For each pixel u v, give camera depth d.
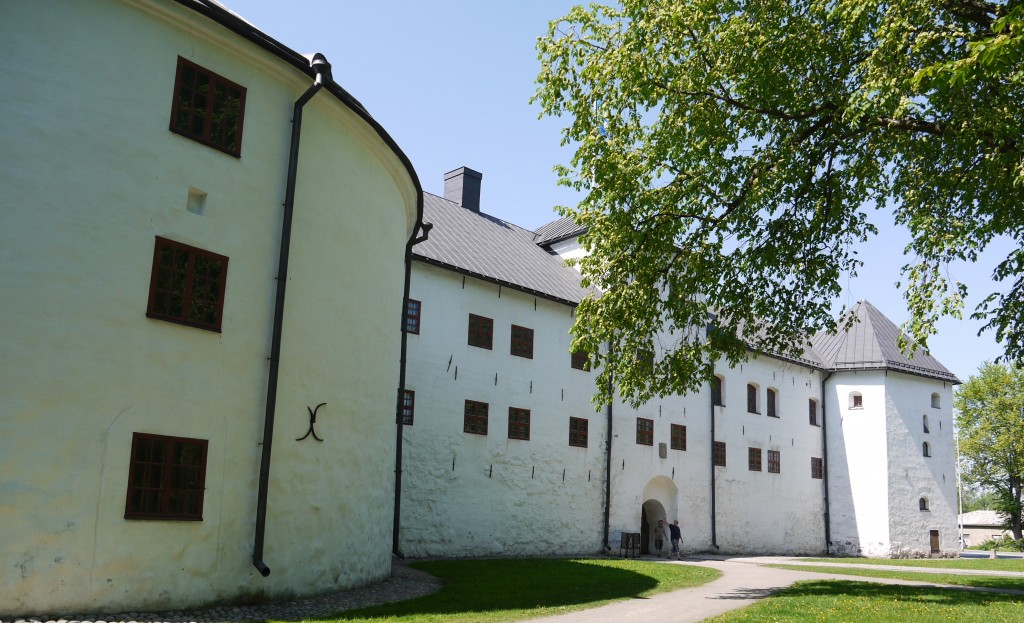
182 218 9.73
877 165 13.77
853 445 35.78
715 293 14.94
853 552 34.91
